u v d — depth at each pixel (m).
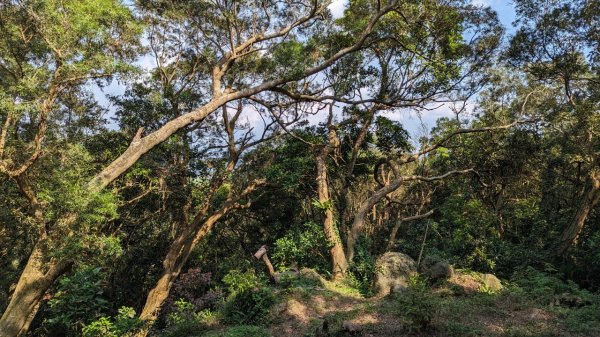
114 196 13.00
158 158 18.25
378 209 26.28
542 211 19.84
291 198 21.36
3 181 13.28
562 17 15.30
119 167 11.63
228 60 15.38
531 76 20.02
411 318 7.66
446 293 10.28
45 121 12.04
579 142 18.09
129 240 20.28
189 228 17.81
